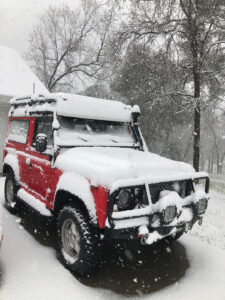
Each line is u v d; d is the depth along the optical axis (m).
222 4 11.17
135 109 5.47
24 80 12.02
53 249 4.29
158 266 4.14
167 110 13.21
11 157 5.80
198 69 11.67
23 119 5.70
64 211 3.85
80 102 4.76
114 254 4.47
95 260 3.51
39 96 4.95
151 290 3.48
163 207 3.46
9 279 3.38
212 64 12.95
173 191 3.73
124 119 5.35
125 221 3.32
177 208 3.59
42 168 4.56
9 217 5.53
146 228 3.39
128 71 14.23
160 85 13.03
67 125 4.59
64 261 3.83
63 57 26.45
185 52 13.14
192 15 11.31
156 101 12.80
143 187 3.49
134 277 3.77
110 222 3.19
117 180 3.26
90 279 3.63
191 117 15.34
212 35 12.74
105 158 3.90
